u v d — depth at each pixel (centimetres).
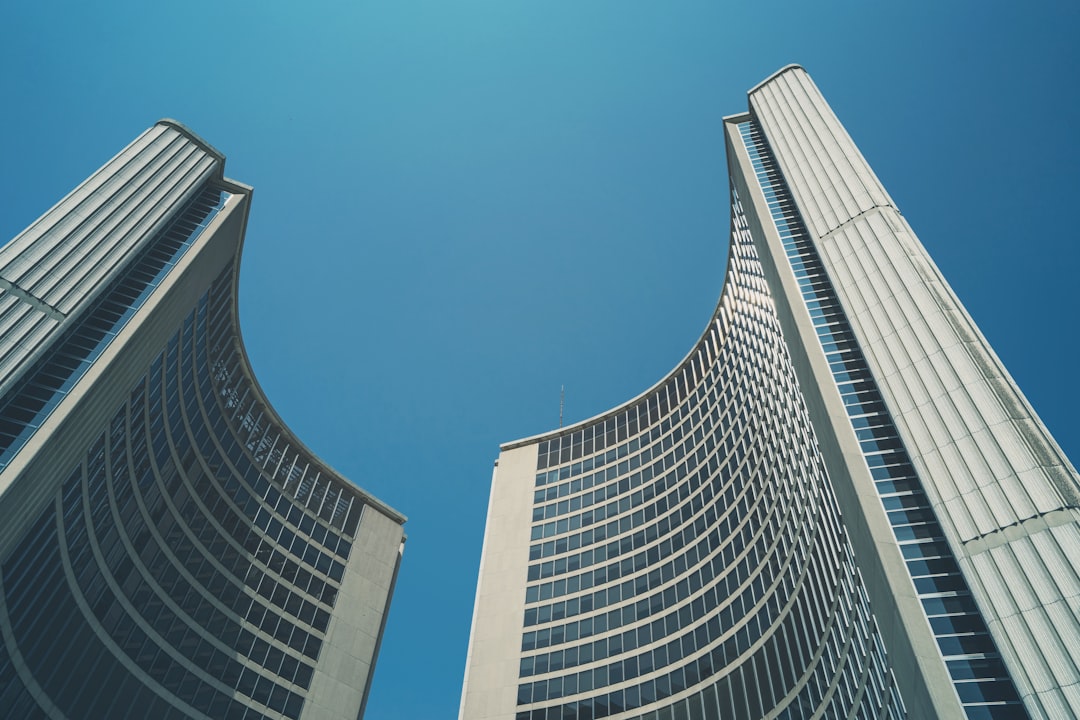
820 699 4928
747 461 7062
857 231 5816
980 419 4091
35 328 4919
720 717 5784
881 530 3972
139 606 5959
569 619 7406
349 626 7756
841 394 4812
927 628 3497
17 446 4419
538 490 9006
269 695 6731
